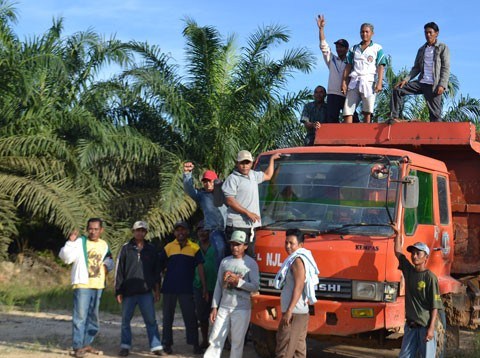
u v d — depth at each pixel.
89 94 21.00
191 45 21.86
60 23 23.77
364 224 9.17
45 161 19.19
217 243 9.98
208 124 21.64
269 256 9.29
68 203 18.39
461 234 10.93
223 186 9.50
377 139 10.80
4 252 19.02
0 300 15.98
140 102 21.27
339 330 8.83
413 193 9.11
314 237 9.19
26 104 20.03
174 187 19.39
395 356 11.23
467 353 10.81
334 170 9.66
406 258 8.81
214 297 9.43
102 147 19.31
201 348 10.91
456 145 10.44
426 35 12.59
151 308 10.55
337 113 13.23
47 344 11.15
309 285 8.41
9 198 18.84
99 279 10.48
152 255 10.65
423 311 8.64
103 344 11.48
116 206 20.77
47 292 17.41
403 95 12.77
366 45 12.73
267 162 10.11
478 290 10.77
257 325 9.67
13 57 19.08
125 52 21.42
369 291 8.86
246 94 21.31
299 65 21.52
